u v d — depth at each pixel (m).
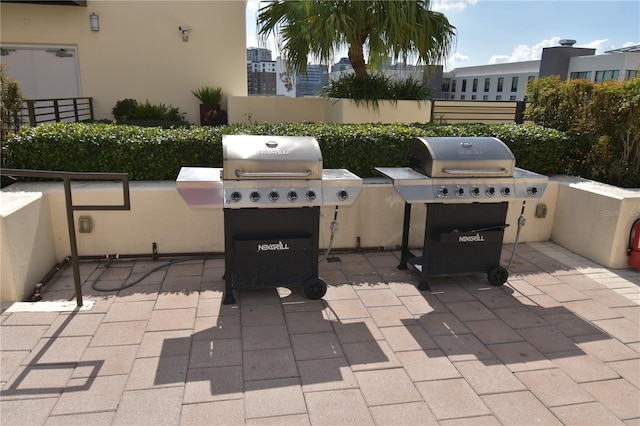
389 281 4.19
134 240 4.44
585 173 5.62
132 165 4.64
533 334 3.34
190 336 3.17
